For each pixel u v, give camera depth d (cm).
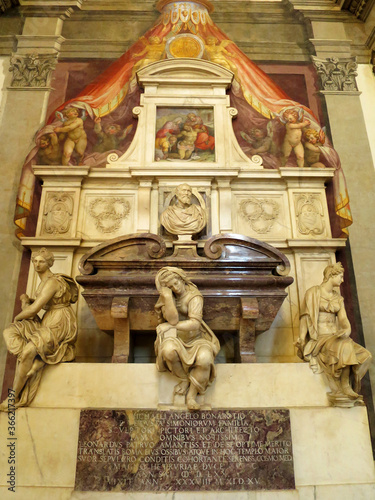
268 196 457
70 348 340
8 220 437
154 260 354
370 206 457
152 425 301
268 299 348
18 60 518
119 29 539
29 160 454
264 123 490
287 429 304
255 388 319
